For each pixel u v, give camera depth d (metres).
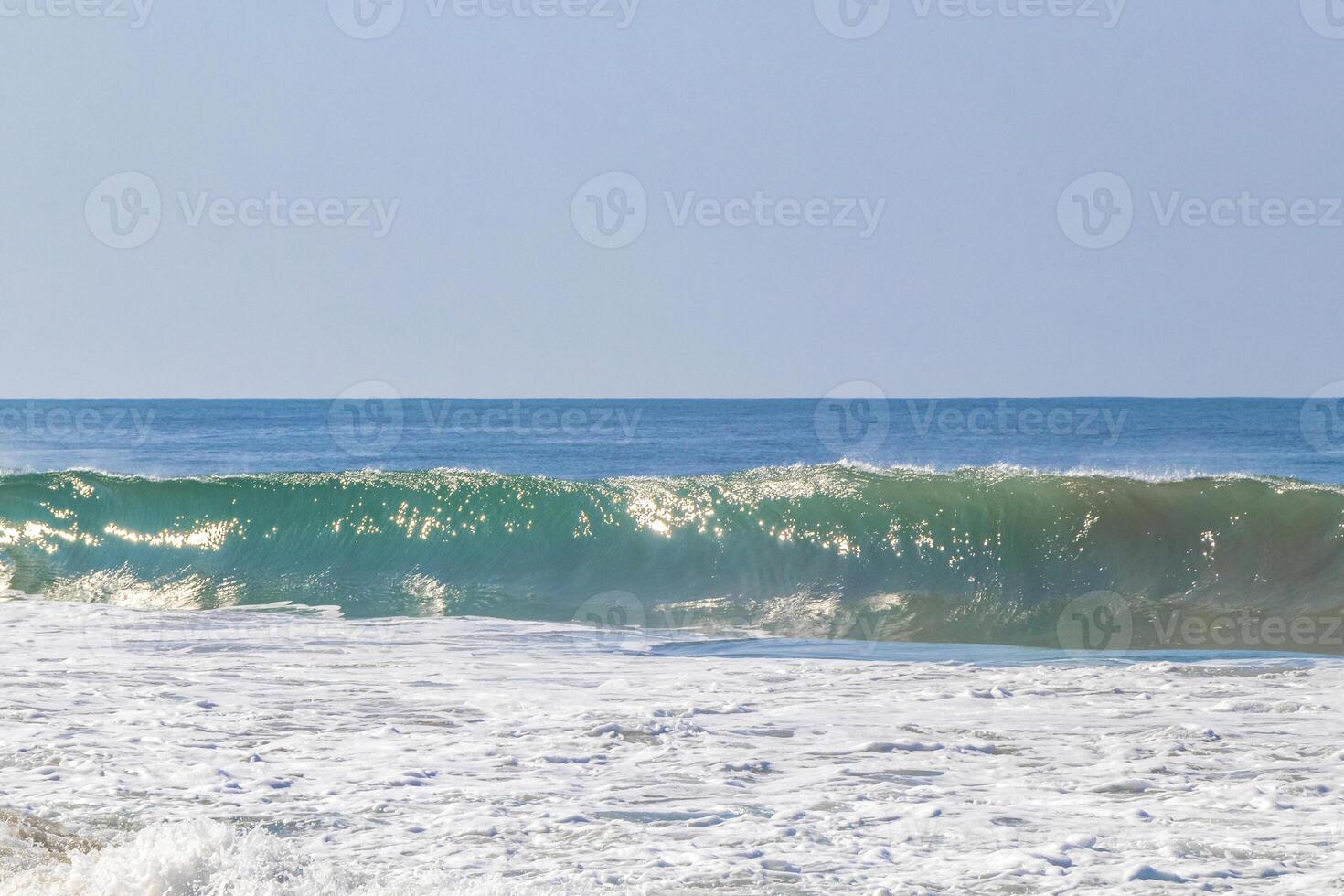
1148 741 24.47
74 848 15.79
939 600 49.62
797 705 28.53
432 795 19.88
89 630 41.75
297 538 59.53
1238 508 50.41
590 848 16.95
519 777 21.16
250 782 20.53
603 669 34.19
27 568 57.66
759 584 52.81
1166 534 50.38
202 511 60.34
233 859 14.21
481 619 46.53
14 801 18.95
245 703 28.16
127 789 19.84
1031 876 15.83
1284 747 23.84
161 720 25.80
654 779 21.11
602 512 57.16
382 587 54.72
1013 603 49.00
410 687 30.83
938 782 21.08
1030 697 29.73
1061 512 51.78
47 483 62.31
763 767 22.06
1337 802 19.62
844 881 15.56
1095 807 19.36
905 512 53.75
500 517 58.78
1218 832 17.89
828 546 53.38
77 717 25.92
